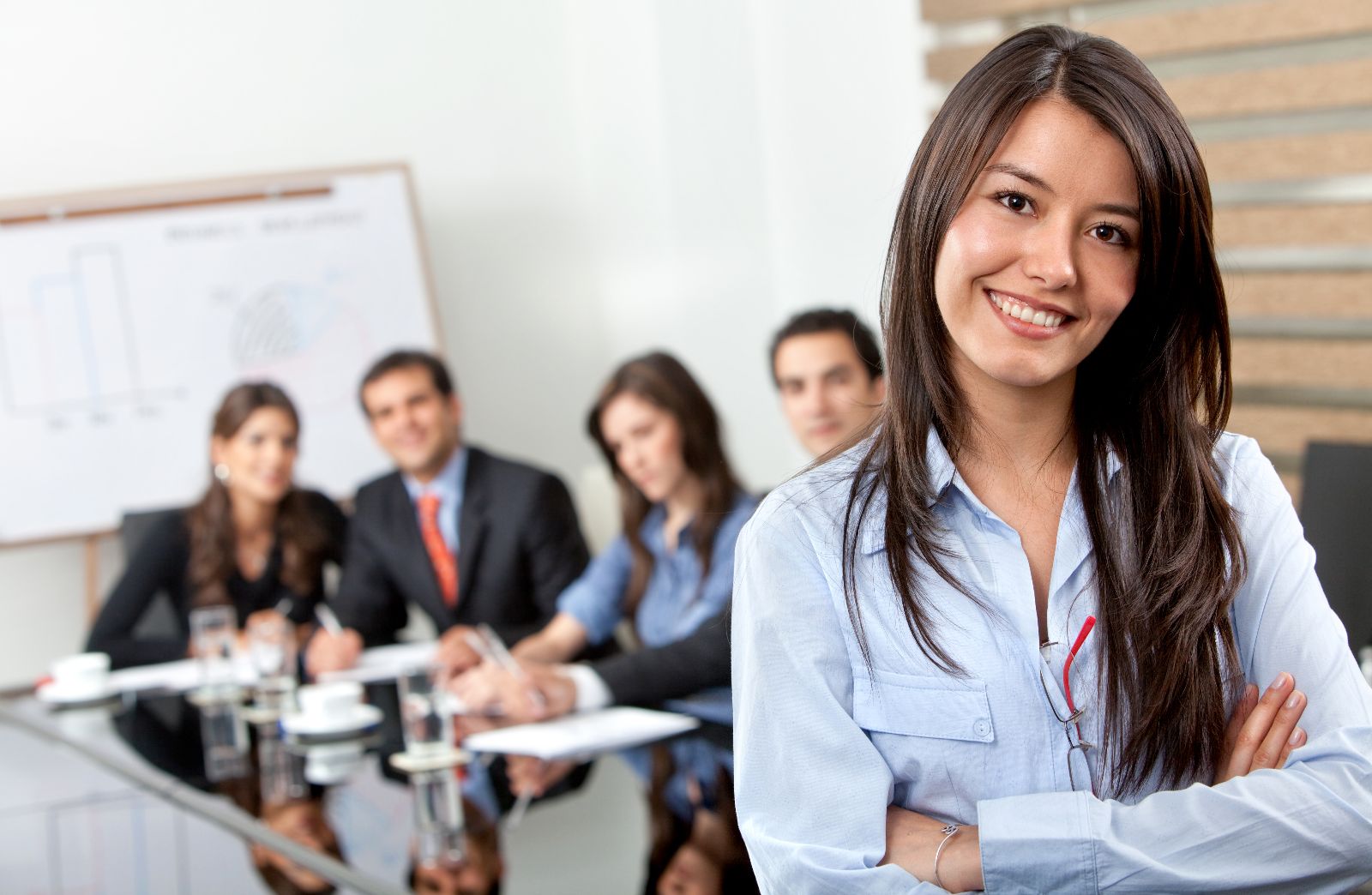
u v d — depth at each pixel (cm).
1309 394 330
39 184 441
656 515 284
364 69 482
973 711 101
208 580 362
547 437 511
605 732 221
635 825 168
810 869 100
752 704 105
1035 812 97
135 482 425
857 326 266
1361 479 201
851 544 104
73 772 229
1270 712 104
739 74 460
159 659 339
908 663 103
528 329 507
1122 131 96
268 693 274
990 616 102
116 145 450
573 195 511
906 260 104
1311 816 97
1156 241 98
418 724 216
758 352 464
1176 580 102
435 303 460
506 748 217
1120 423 106
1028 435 106
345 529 380
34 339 419
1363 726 102
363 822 181
